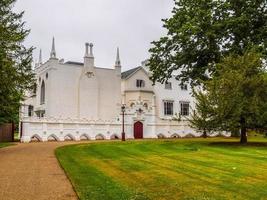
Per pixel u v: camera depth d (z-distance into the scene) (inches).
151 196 409.4
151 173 584.1
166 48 1592.0
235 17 1460.4
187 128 2330.2
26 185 483.2
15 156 882.1
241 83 1205.7
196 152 984.9
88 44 2400.3
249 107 1203.2
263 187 462.9
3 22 998.4
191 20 1446.9
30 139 1785.2
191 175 562.6
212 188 457.1
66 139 1908.2
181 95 2829.7
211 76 1475.1
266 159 799.7
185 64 1578.5
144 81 2635.3
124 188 452.1
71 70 2330.2
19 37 1000.2
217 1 1503.4
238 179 524.1
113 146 1194.0
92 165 690.2
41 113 2359.7
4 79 958.4
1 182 505.7
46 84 2315.5
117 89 2475.4
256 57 1267.2
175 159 800.9
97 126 2015.3
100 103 2402.8
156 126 2233.0
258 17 1477.6
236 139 1738.4
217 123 1245.7
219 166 673.6
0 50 924.6
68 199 401.4
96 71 2411.4
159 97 2714.1
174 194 422.0
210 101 1243.8
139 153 954.7
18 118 1924.2
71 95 2310.5
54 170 628.4
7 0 1038.4
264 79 1218.6
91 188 451.5
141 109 2196.1
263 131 1284.4
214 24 1432.1
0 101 1087.0
